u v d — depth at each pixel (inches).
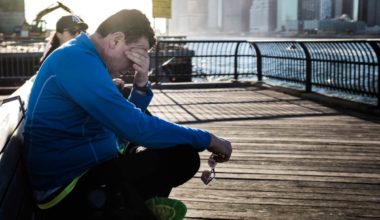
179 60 584.4
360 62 343.6
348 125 276.1
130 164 77.2
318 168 180.1
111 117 69.3
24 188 72.6
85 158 72.9
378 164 186.1
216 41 545.6
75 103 70.7
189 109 342.6
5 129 63.2
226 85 510.6
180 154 78.3
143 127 71.0
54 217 73.4
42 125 71.2
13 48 683.4
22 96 89.6
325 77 396.8
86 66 69.5
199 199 143.9
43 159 72.2
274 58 499.2
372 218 127.3
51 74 70.3
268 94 439.2
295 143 226.2
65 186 71.6
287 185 158.2
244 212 132.3
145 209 68.4
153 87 491.2
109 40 73.2
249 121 291.4
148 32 74.7
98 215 67.0
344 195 147.3
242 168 180.5
